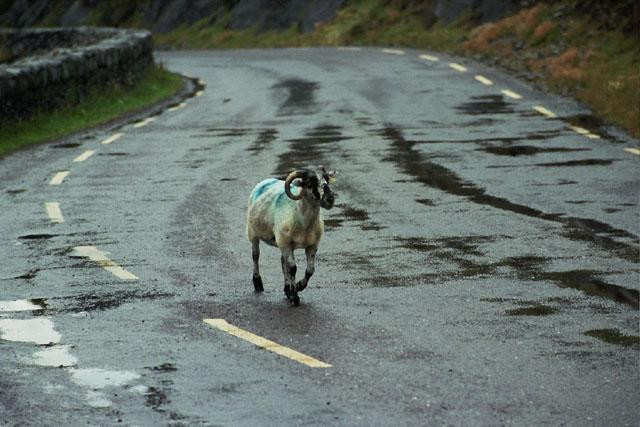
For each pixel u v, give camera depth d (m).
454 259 11.84
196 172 18.27
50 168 19.44
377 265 11.65
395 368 8.18
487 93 28.50
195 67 46.03
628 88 25.30
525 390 7.66
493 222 13.73
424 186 16.36
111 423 7.12
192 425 7.07
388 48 47.91
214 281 11.09
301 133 22.75
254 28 64.56
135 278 11.27
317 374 8.06
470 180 16.70
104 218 14.61
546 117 23.73
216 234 13.39
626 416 7.13
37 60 28.97
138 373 8.16
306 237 9.98
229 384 7.87
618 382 7.81
